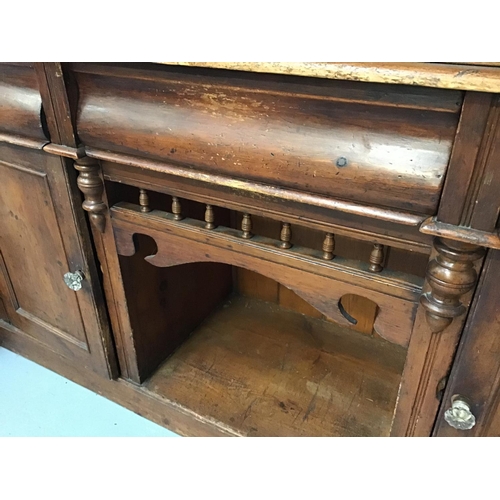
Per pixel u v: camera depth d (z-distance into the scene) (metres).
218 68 0.64
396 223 0.64
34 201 0.97
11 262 1.14
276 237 1.33
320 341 1.35
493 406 0.72
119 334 1.11
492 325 0.64
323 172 0.63
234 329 1.39
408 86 0.53
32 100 0.82
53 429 1.17
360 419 1.11
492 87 0.47
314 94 0.59
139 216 0.88
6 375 1.32
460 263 0.60
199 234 0.83
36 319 1.23
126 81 0.74
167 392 1.16
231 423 1.09
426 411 0.79
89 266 1.00
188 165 0.73
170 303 1.22
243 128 0.67
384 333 0.75
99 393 1.27
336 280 0.74
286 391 1.18
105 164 0.86
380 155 0.59
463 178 0.54
